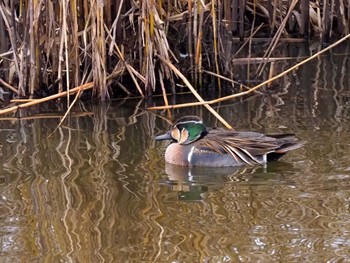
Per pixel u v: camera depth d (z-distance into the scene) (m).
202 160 12.37
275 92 16.62
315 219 9.99
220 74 17.06
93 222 10.07
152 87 16.30
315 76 17.81
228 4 16.95
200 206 10.56
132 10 16.25
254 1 19.05
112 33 16.19
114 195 11.02
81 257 9.04
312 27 21.33
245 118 14.69
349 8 20.72
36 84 16.12
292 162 12.29
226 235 9.57
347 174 11.58
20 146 13.31
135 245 9.34
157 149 13.12
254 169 12.16
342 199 10.63
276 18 21.20
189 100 16.19
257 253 9.03
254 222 9.95
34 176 11.79
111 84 16.59
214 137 12.74
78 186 11.36
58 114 15.37
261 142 12.45
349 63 18.86
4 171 12.04
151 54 15.91
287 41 20.81
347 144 12.88
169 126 14.40
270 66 18.67
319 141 13.09
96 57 15.73
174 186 11.40
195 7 16.05
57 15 16.02
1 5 15.91
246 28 21.28
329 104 15.47
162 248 9.23
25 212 10.43
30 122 14.84
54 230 9.84
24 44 15.83
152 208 10.52
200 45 16.42
